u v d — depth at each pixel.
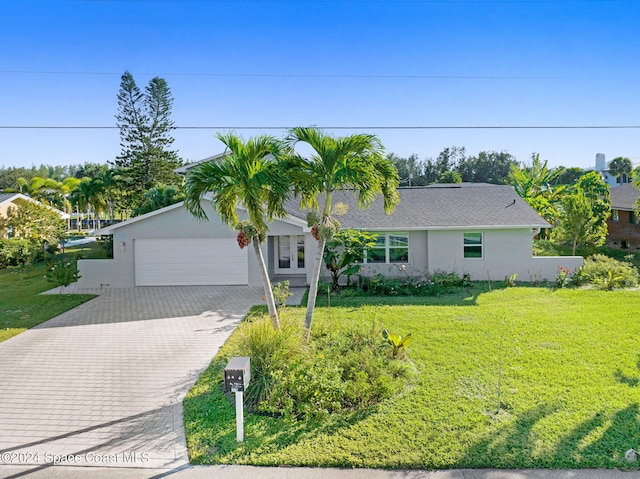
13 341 10.96
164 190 28.50
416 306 13.62
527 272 18.27
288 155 9.54
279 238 20.86
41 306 14.75
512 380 7.79
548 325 11.16
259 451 5.80
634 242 27.84
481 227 17.89
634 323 11.24
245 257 17.95
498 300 14.41
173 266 18.06
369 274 18.56
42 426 6.66
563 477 5.19
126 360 9.49
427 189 22.36
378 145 9.43
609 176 55.09
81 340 10.98
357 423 6.43
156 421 6.76
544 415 6.55
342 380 7.54
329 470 5.42
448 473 5.31
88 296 16.33
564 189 31.25
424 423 6.38
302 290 16.78
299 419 6.67
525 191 30.61
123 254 18.00
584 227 22.50
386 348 8.91
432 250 18.45
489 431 6.13
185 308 14.29
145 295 16.45
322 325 10.48
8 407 7.30
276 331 8.45
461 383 7.70
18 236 29.05
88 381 8.35
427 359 8.86
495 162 72.00
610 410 6.66
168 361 9.39
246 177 8.91
